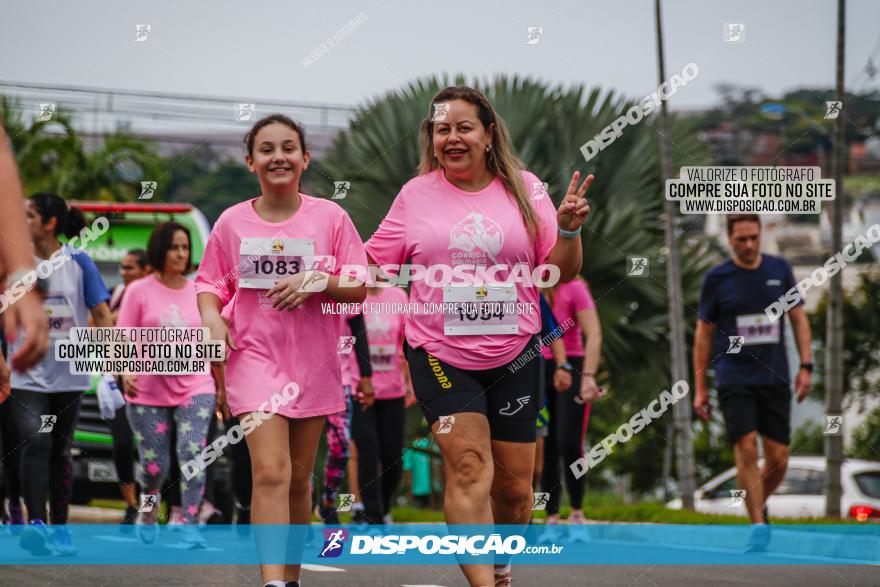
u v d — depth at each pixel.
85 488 11.86
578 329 9.05
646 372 21.14
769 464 8.62
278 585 4.86
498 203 5.30
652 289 20.77
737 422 8.48
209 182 18.19
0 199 2.21
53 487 7.92
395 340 9.10
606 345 20.81
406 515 11.73
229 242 5.30
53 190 16.78
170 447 8.62
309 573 6.95
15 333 2.35
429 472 18.36
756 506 8.46
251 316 5.23
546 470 9.21
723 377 8.59
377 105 18.06
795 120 19.30
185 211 13.66
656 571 7.20
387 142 17.91
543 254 5.36
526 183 5.39
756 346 8.51
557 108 20.02
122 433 9.16
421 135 5.48
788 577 6.86
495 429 5.25
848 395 29.30
